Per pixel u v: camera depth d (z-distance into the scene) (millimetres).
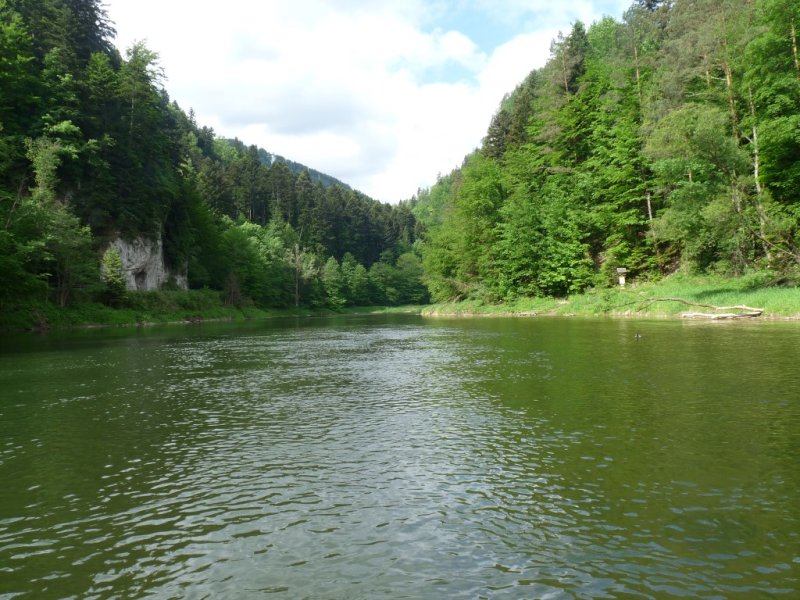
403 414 9656
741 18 36906
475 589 3863
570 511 5203
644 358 15305
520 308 49281
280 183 146125
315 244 137125
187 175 89125
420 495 5738
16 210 39125
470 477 6242
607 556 4312
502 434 8047
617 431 7980
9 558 4520
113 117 59188
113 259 52312
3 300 36844
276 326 47375
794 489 5590
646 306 36531
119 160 59000
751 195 34812
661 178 39562
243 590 3938
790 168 33250
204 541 4781
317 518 5211
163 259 67438
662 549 4402
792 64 32656
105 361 18719
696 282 37844
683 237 36906
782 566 4086
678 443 7266
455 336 27359
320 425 8984
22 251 35031
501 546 4531
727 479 5926
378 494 5805
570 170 53031
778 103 32250
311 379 14086
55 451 7688
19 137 48594
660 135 33625
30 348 24094
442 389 12055
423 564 4258
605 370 13586
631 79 50531
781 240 32312
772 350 15773
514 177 60188
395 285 134250
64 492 6066
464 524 4980
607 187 49094
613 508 5238
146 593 3930
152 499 5820
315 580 4051
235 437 8312
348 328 41000
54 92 52906
